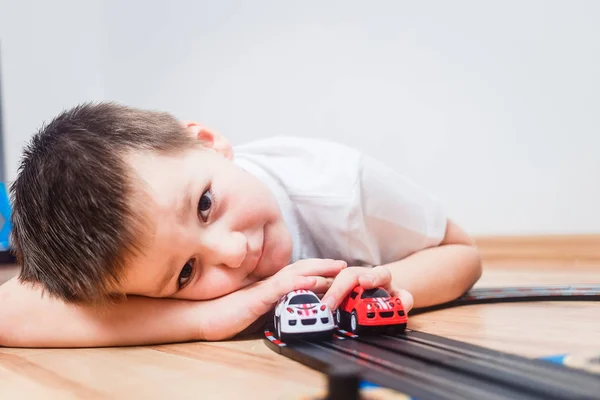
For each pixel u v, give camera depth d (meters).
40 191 0.70
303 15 1.96
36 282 0.75
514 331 0.65
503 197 1.70
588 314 0.76
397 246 0.93
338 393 0.38
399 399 0.39
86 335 0.70
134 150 0.69
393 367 0.47
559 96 1.58
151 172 0.67
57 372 0.56
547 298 0.92
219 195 0.70
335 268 0.70
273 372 0.51
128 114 0.77
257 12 2.04
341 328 0.67
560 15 1.56
